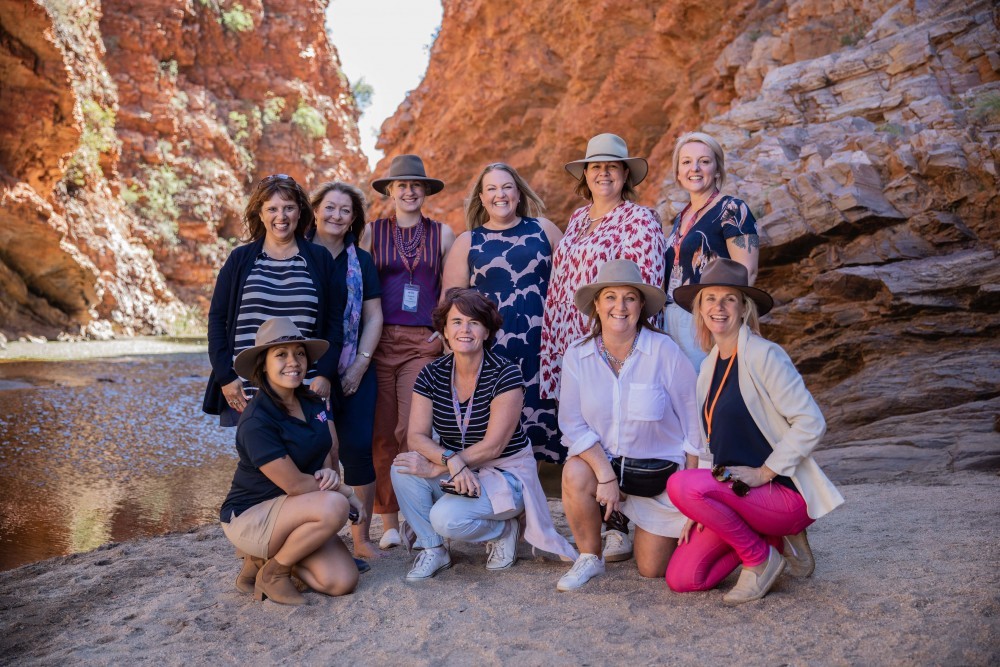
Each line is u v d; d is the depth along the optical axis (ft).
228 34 145.69
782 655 9.07
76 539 18.22
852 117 35.19
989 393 23.49
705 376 11.66
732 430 11.03
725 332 11.20
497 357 13.32
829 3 43.91
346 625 11.13
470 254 16.07
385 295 15.78
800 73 38.29
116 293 98.99
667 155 61.46
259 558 12.48
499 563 13.25
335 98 168.04
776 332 32.30
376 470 15.83
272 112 148.15
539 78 73.05
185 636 11.05
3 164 82.48
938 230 28.73
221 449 31.04
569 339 15.26
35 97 81.97
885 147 31.09
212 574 13.83
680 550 11.66
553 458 15.92
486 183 15.96
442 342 15.88
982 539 12.12
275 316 13.55
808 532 13.89
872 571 11.30
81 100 98.89
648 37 63.10
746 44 50.01
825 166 31.19
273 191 13.62
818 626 9.72
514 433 13.50
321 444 12.17
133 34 126.41
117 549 15.98
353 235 15.25
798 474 10.76
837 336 29.68
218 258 126.11
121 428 34.88
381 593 12.22
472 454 12.89
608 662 9.41
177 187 123.75
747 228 14.03
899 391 25.12
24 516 20.30
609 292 12.39
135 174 121.19
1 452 28.84
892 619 9.58
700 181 14.66
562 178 73.77
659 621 10.49
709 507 10.62
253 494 12.06
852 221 29.66
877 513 14.70
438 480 13.33
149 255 111.86
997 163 27.78
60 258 88.17
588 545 12.54
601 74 68.23
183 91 134.72
